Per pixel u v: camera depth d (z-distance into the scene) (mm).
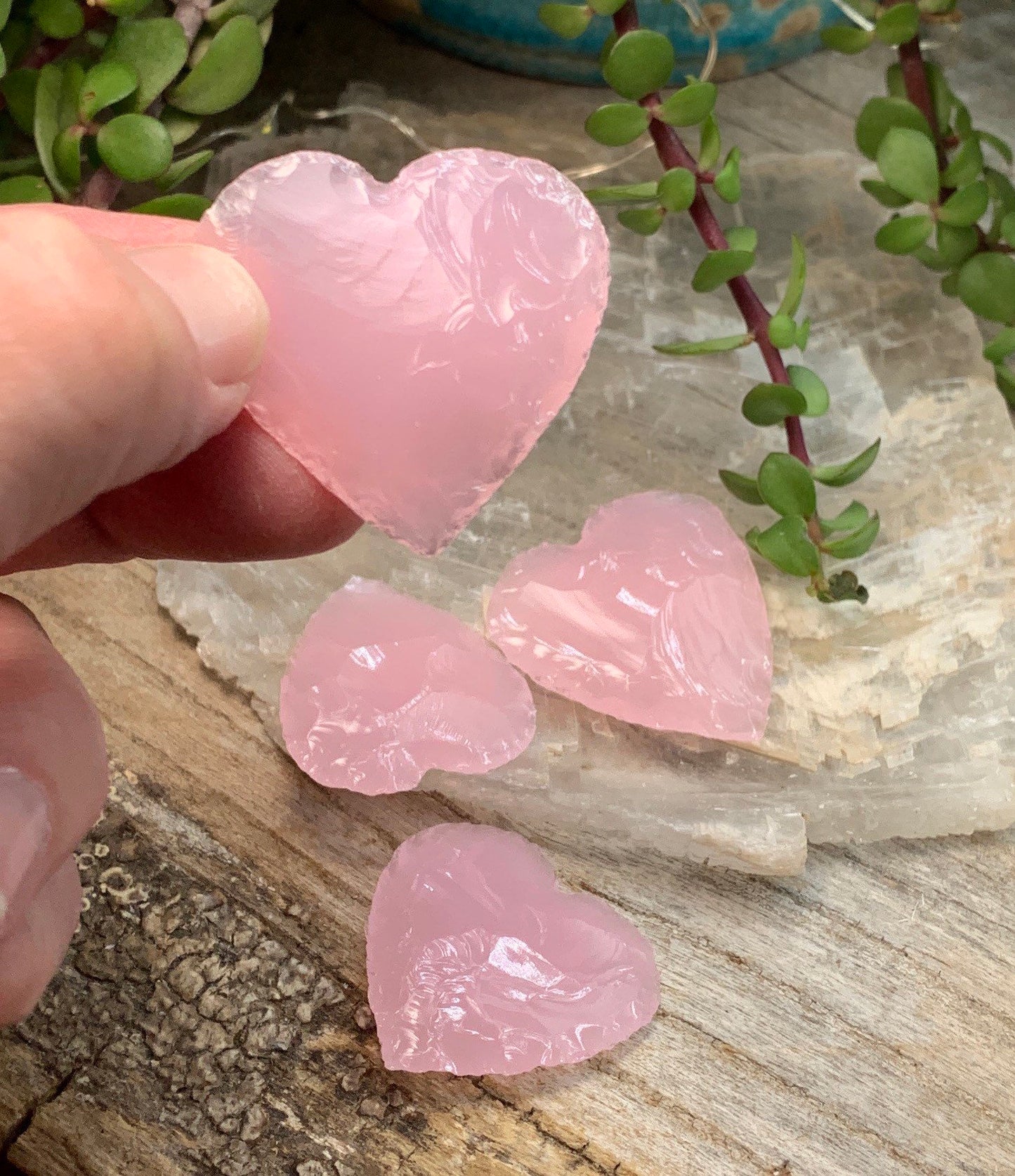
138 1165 111
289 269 85
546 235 88
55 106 110
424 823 126
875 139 127
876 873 126
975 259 123
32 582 132
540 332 88
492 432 90
